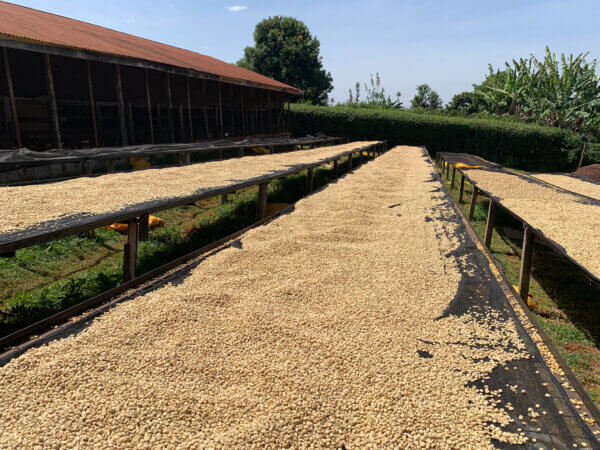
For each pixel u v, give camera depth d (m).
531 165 17.58
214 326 2.27
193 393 1.75
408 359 2.02
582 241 3.59
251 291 2.72
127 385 1.77
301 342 2.14
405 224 4.52
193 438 1.52
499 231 6.60
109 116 11.27
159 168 6.34
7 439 1.47
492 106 23.53
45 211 3.43
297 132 21.14
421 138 19.38
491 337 2.24
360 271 3.12
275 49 30.98
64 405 1.66
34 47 6.70
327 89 33.97
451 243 3.87
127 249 3.47
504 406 1.74
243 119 14.95
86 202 3.81
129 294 2.60
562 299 4.14
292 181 8.99
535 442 1.54
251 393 1.76
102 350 1.99
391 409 1.69
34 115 9.08
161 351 2.02
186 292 2.63
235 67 18.59
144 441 1.49
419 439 1.54
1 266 4.05
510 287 2.91
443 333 2.27
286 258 3.34
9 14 8.77
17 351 1.97
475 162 11.52
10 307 3.24
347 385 1.82
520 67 20.44
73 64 9.82
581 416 1.68
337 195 5.91
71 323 2.22
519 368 1.99
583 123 18.27
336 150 11.16
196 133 14.53
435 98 34.16
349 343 2.14
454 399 1.76
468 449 1.50
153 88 12.49
